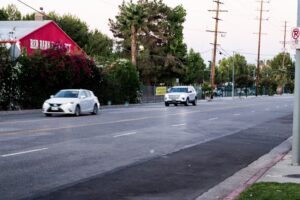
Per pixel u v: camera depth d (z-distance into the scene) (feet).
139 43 267.39
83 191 29.66
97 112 107.86
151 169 38.27
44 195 28.37
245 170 39.04
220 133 68.85
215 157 45.85
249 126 81.76
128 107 149.59
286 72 479.41
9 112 108.17
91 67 143.54
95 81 145.89
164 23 276.21
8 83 112.78
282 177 34.06
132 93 174.40
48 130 65.62
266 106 162.91
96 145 51.57
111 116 99.04
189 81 332.60
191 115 106.52
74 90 103.04
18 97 116.06
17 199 27.25
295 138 39.47
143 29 261.85
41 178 33.30
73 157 42.88
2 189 29.71
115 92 160.25
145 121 86.33
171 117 98.37
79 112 99.55
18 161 39.83
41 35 171.53
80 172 35.96
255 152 50.06
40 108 122.52
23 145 49.78
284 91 484.33
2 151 45.27
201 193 30.19
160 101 207.62
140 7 200.44
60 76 126.31
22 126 71.36
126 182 32.83
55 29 179.93
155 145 53.26
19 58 117.19
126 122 82.99
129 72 172.14
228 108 143.84
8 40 147.95
